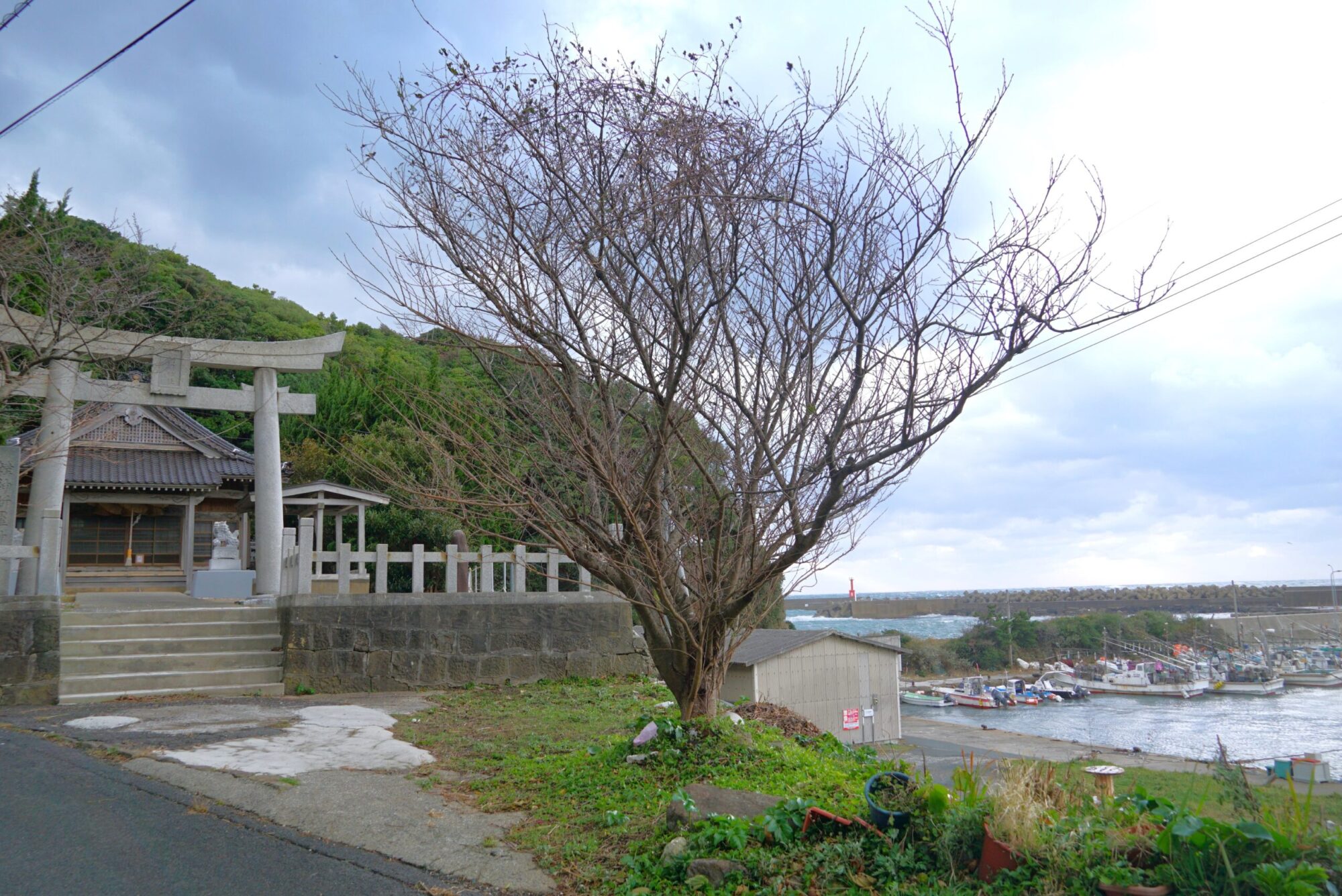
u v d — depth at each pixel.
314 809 6.01
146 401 14.58
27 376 10.51
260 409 15.20
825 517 5.65
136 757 7.30
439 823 5.86
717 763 6.73
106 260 11.75
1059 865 4.00
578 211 5.63
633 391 6.22
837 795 6.16
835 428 5.42
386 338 22.02
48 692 10.37
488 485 6.14
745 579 6.26
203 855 5.12
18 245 10.44
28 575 12.23
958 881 4.31
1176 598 97.62
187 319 15.30
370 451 14.08
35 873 4.76
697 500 6.39
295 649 11.48
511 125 5.45
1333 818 4.37
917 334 5.24
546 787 6.76
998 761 5.46
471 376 6.61
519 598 12.46
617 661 12.77
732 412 6.10
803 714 19.22
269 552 14.91
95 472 19.59
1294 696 44.19
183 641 12.03
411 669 11.81
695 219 5.66
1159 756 17.03
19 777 6.67
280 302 32.81
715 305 5.65
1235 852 3.67
